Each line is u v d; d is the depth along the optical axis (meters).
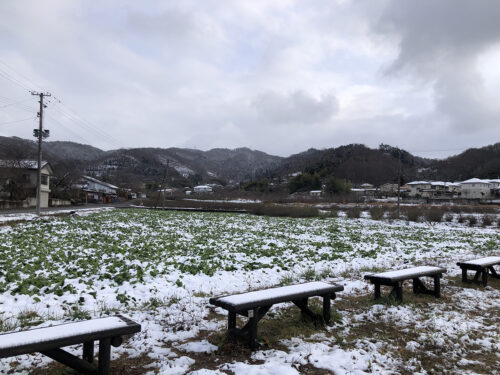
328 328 5.77
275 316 6.31
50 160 84.06
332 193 93.19
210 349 4.86
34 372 4.17
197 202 66.00
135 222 26.61
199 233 20.36
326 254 13.61
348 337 5.42
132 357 4.64
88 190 89.12
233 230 22.50
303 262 12.16
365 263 12.55
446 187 104.19
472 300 7.85
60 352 3.68
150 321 6.02
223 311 6.66
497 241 20.86
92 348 4.25
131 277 9.05
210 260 11.80
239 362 4.44
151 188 144.75
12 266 9.62
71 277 8.82
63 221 24.98
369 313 6.56
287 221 33.25
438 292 7.86
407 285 9.09
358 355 4.71
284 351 4.83
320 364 4.42
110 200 91.50
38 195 31.61
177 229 22.34
